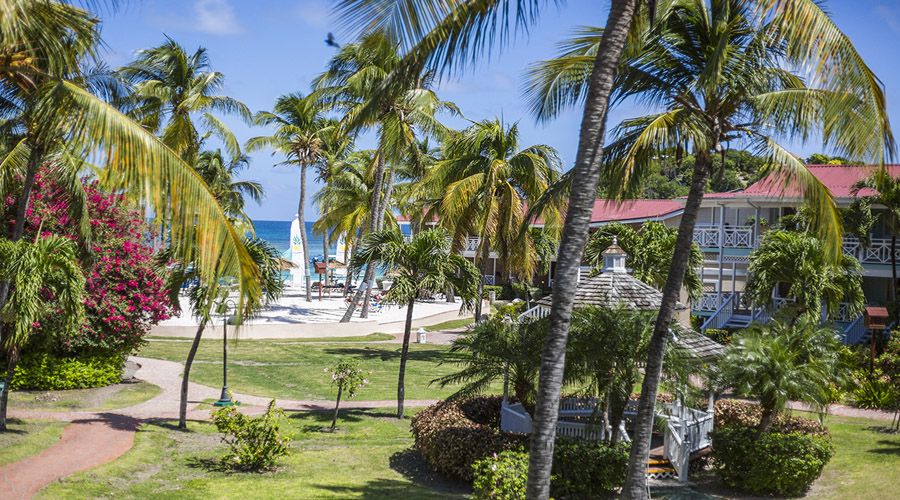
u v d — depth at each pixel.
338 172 50.25
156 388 23.48
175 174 7.96
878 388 23.81
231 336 35.91
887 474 15.28
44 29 9.10
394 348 35.59
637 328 13.94
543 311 20.12
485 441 14.46
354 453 17.05
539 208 13.39
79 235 20.86
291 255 57.97
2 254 14.09
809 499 14.22
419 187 34.12
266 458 15.16
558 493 13.91
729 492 14.93
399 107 31.81
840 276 25.06
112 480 13.14
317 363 30.14
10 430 15.57
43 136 12.66
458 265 21.70
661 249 29.78
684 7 12.05
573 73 12.90
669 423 15.74
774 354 14.89
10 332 15.17
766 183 33.84
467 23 8.70
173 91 34.06
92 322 21.91
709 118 12.22
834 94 10.33
